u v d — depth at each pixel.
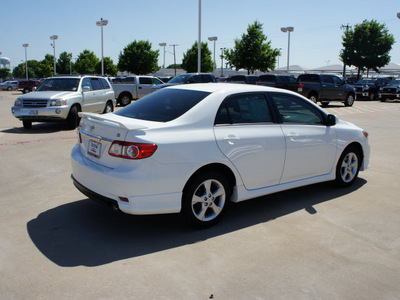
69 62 98.06
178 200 3.70
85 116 4.20
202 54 55.66
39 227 4.02
